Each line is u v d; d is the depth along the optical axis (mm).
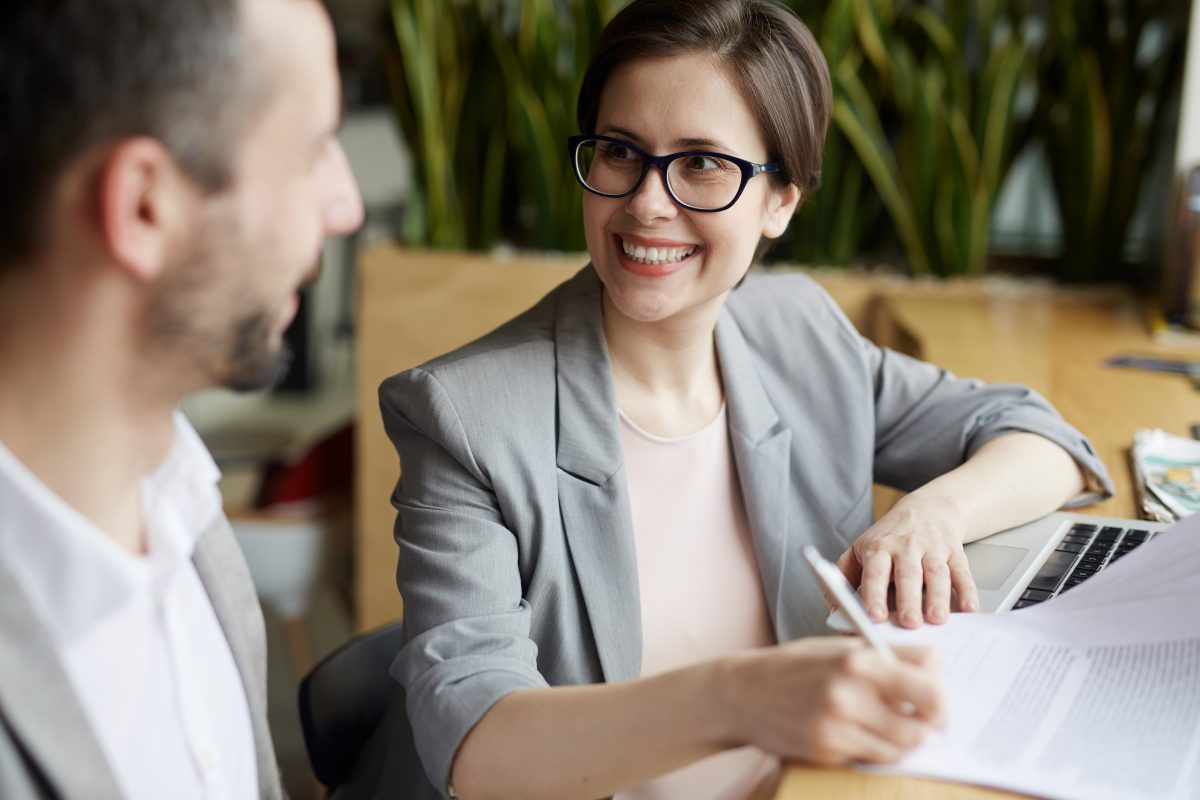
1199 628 959
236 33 702
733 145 1220
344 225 839
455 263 2496
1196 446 1457
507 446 1186
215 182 710
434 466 1182
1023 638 982
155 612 841
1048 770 804
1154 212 2488
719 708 842
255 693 1016
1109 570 1026
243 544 2453
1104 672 925
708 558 1332
